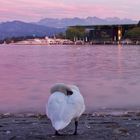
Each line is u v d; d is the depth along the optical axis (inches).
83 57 4662.9
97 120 848.9
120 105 1184.2
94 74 2341.3
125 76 2180.1
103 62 3609.7
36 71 2596.0
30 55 5364.2
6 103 1235.9
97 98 1344.7
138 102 1244.5
